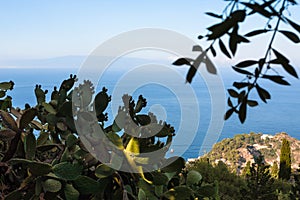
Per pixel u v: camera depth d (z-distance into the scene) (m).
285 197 3.20
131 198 1.16
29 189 1.05
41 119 1.36
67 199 1.04
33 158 1.07
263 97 0.55
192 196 1.30
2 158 1.13
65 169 1.03
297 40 0.51
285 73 0.54
